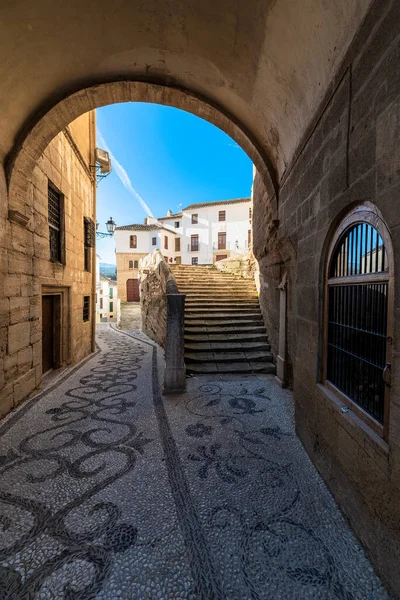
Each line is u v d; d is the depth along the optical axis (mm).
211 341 6387
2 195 3561
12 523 1947
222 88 3697
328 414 2299
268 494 2264
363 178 1736
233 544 1805
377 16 1538
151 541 1819
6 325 3703
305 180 2842
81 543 1796
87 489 2303
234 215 30047
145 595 1489
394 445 1443
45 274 4984
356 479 1852
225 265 11438
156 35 3186
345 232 2070
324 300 2439
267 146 4008
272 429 3348
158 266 8695
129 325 16297
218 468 2596
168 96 4043
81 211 7156
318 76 2354
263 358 5906
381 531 1569
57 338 6066
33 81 3332
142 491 2287
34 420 3555
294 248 3373
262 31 2586
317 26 2082
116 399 4285
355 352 1963
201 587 1534
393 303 1449
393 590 1457
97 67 3594
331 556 1728
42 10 2729
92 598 1466
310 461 2709
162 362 6738
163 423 3490
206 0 2656
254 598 1481
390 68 1443
